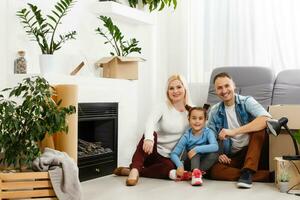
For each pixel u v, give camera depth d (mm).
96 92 3305
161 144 3342
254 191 2768
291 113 3002
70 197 2271
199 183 2941
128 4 4199
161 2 4367
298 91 3625
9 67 2871
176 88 3316
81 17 3555
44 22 3150
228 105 3254
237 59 4312
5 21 2826
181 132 3328
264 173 3090
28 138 2215
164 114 3348
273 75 3824
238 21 4297
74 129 2652
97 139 3607
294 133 3006
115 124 3557
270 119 2951
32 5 2904
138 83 4297
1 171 2281
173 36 4605
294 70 3760
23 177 2197
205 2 4469
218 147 3193
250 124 3029
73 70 3430
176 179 3125
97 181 3160
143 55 4375
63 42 3201
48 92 2309
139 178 3270
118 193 2695
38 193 2225
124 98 3693
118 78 3619
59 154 2408
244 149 3201
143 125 4363
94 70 3697
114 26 3670
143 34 4375
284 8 4129
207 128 3268
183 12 4559
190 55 4535
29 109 2223
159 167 3211
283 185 2732
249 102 3166
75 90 2654
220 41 4391
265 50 4211
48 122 2242
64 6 3318
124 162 3705
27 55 3008
